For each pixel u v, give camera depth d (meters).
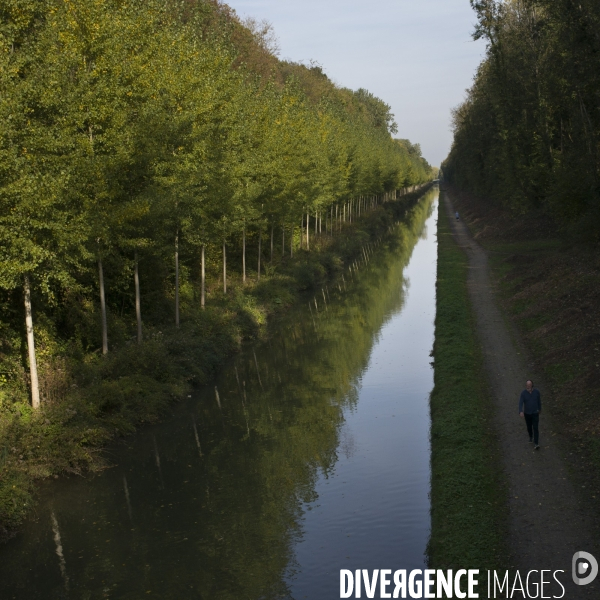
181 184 27.66
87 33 23.27
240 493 18.78
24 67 20.06
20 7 20.39
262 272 50.00
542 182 52.41
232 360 32.78
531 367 25.23
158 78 27.16
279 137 42.56
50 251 20.56
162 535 16.56
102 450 21.84
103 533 16.78
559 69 42.91
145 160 25.36
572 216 41.91
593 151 40.19
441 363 27.44
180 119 27.59
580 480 15.57
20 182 18.12
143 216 25.20
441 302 38.97
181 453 21.88
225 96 32.81
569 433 18.33
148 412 24.73
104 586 14.48
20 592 14.36
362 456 20.78
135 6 26.97
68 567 15.28
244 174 36.12
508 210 76.44
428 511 16.78
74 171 21.59
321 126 63.81
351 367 31.05
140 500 18.55
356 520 16.69
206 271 43.78
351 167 76.31
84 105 23.12
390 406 25.25
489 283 43.94
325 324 40.56
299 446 22.06
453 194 171.38
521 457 17.39
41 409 20.98
